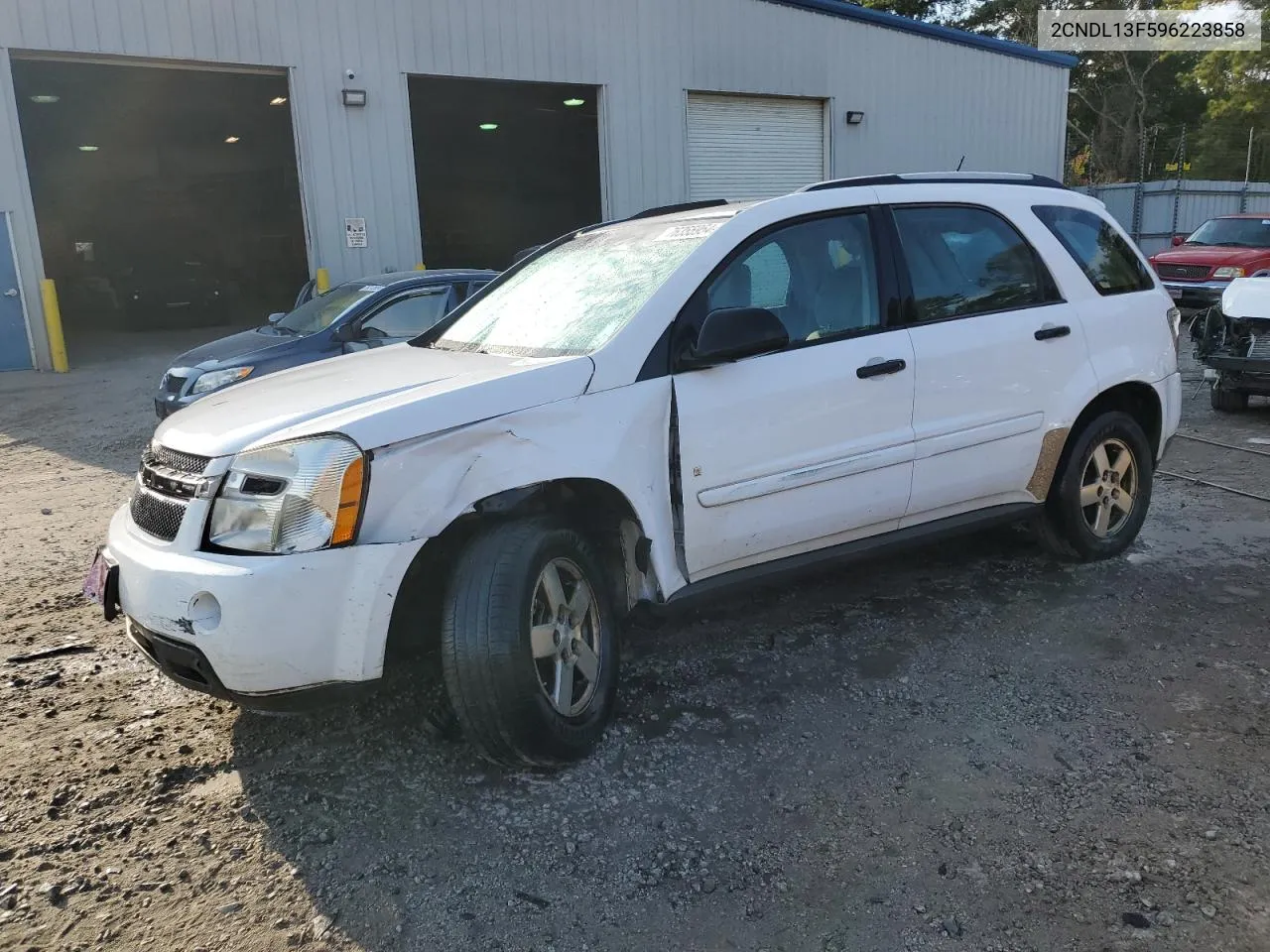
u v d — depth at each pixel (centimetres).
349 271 1547
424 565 315
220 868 286
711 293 376
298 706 297
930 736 349
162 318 2092
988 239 459
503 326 414
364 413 304
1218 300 916
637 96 1761
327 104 1499
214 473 301
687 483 358
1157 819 298
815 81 1939
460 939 256
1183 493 651
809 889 272
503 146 2798
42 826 306
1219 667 395
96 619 477
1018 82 2217
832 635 435
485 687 304
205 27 1406
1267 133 4372
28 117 2247
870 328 411
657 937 255
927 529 435
